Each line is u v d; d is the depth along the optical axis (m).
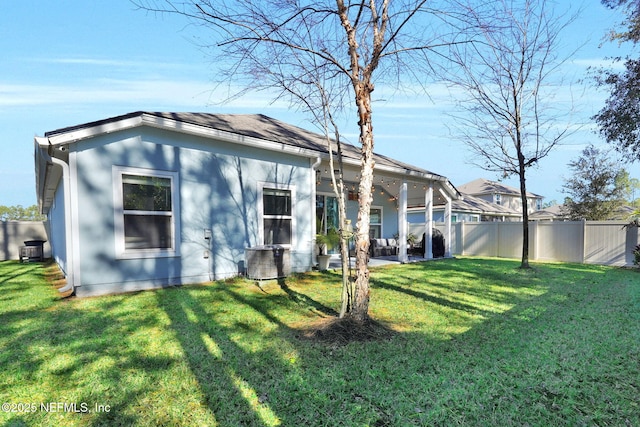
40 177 8.82
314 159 9.21
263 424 2.34
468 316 4.96
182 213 7.04
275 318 4.75
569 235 12.62
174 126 6.62
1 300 5.64
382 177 11.39
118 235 6.23
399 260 11.12
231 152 7.77
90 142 5.95
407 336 4.08
